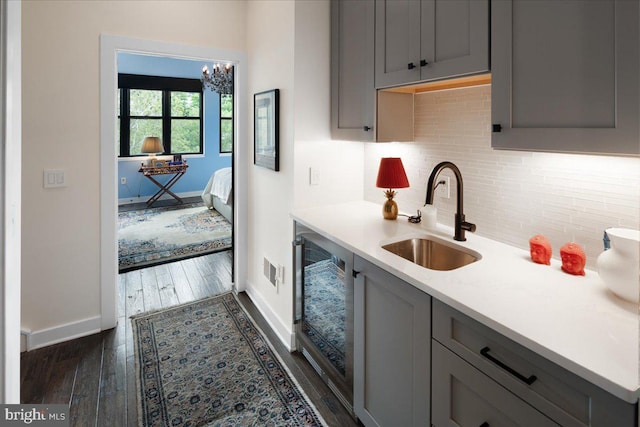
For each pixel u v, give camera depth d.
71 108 2.37
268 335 2.56
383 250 1.56
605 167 1.32
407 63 1.67
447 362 1.18
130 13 2.50
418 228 1.92
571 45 1.07
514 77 1.23
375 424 1.57
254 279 3.07
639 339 0.86
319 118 2.32
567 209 1.44
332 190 2.45
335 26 2.23
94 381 2.05
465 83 1.77
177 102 7.50
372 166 2.50
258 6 2.70
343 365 1.81
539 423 0.92
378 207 2.39
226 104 8.09
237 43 2.93
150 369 2.17
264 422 1.77
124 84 6.76
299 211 2.28
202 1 2.76
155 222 5.57
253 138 2.94
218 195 5.95
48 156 2.33
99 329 2.58
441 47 1.49
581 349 0.86
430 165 2.06
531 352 0.92
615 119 0.98
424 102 2.06
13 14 0.87
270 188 2.65
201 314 2.85
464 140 1.86
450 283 1.23
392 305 1.42
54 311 2.43
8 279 0.86
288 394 1.97
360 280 1.59
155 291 3.25
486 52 1.31
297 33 2.18
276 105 2.41
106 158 2.50
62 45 2.31
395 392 1.44
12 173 0.88
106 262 2.57
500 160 1.69
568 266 1.32
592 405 0.81
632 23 0.93
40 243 2.36
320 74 2.29
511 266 1.40
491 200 1.74
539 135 1.16
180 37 2.69
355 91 2.08
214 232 5.07
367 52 1.95
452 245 1.70
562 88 1.10
